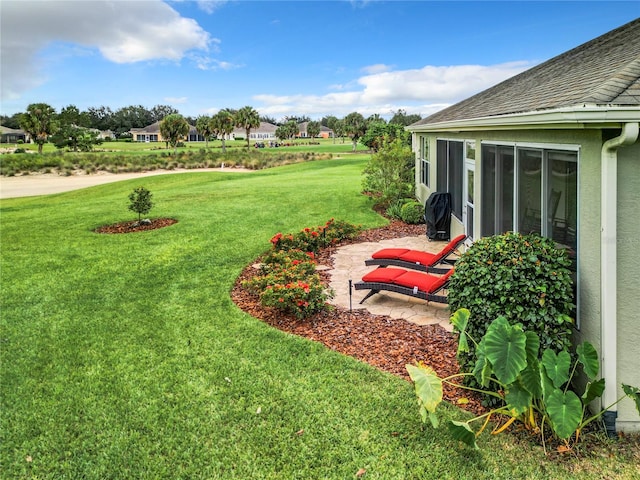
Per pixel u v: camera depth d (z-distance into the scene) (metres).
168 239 12.71
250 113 69.31
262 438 4.26
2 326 7.09
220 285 8.83
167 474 3.84
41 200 25.02
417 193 18.20
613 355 4.11
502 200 7.20
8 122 115.56
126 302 8.02
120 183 30.59
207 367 5.64
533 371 3.78
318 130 104.69
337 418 4.53
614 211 3.97
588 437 4.13
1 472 3.93
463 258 5.07
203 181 29.22
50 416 4.71
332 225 12.67
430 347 6.11
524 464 3.83
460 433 3.71
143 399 4.97
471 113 8.38
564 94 4.87
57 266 10.33
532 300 4.34
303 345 6.19
